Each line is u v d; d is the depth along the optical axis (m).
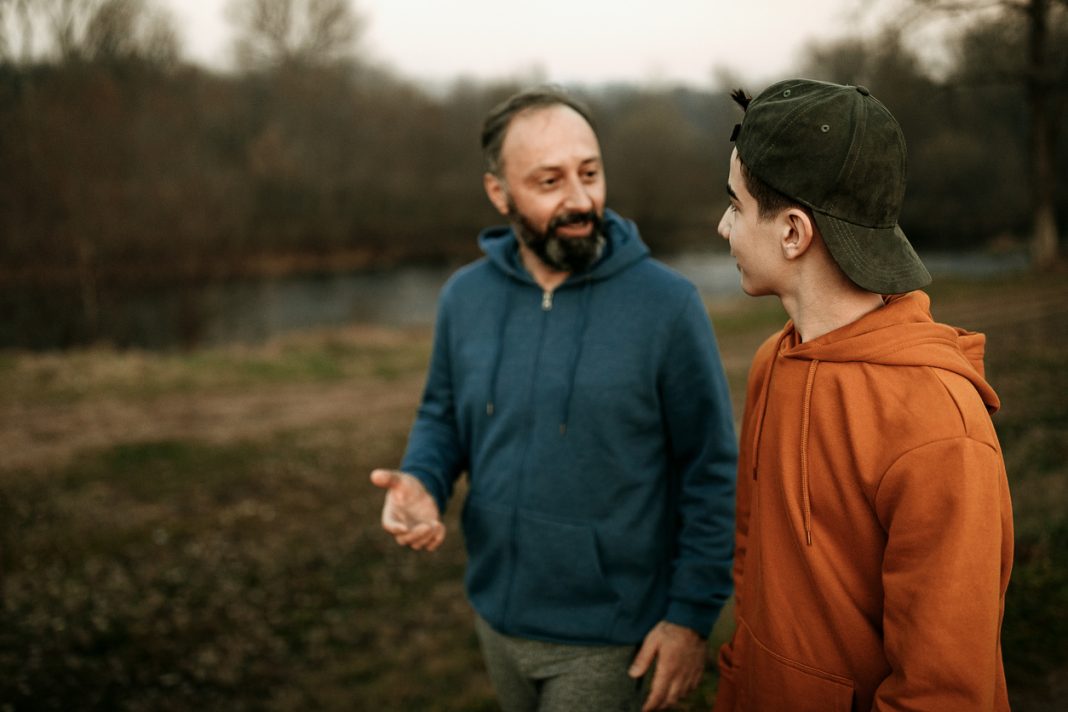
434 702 3.28
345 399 10.80
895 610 0.83
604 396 1.45
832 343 0.93
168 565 5.05
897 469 0.83
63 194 16.52
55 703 3.41
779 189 0.93
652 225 41.69
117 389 10.88
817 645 0.95
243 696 3.52
